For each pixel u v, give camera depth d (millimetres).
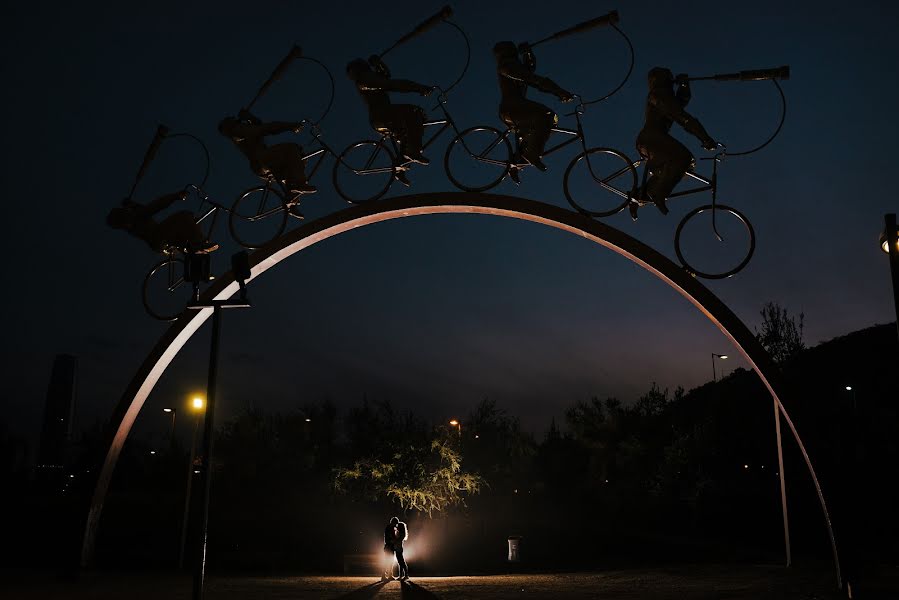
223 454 43375
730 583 15617
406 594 14820
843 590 13297
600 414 50031
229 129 16438
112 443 17922
